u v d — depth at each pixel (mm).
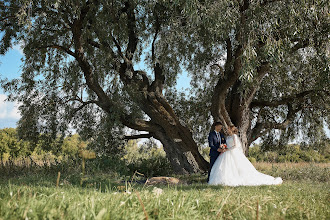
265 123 15461
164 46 11969
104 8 11461
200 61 13461
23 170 10438
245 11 9109
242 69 8609
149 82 14562
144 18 13078
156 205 2322
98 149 13914
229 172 8375
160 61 12234
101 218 1710
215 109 12438
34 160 11922
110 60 12047
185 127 14031
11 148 35875
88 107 15500
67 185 6020
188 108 16266
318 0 8938
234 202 2881
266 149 17641
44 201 2207
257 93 15766
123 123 13844
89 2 11453
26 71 13125
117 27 11891
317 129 16000
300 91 15406
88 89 13773
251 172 8375
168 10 11391
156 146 16453
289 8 8742
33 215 1775
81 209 2012
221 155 8688
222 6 8547
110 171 11203
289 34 9695
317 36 9914
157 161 15102
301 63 14031
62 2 10805
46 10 11570
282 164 17250
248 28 8773
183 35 10438
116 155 14477
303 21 9523
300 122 16344
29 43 12086
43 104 14758
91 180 7707
